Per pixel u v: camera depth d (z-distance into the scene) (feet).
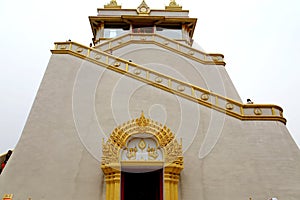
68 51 50.26
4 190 36.01
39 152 39.04
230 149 39.37
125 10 82.58
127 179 41.93
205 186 36.78
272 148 38.81
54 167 37.96
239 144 39.63
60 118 42.42
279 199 34.94
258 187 36.11
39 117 42.19
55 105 43.68
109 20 79.05
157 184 38.52
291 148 39.04
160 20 79.15
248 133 40.34
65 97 44.70
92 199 35.68
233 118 41.93
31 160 38.32
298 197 35.04
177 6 85.61
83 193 36.17
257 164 37.70
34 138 40.16
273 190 35.68
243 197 35.70
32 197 35.63
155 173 39.68
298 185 35.86
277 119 41.60
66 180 37.04
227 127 41.22
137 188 41.83
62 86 45.93
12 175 37.09
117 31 79.77
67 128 41.50
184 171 37.93
